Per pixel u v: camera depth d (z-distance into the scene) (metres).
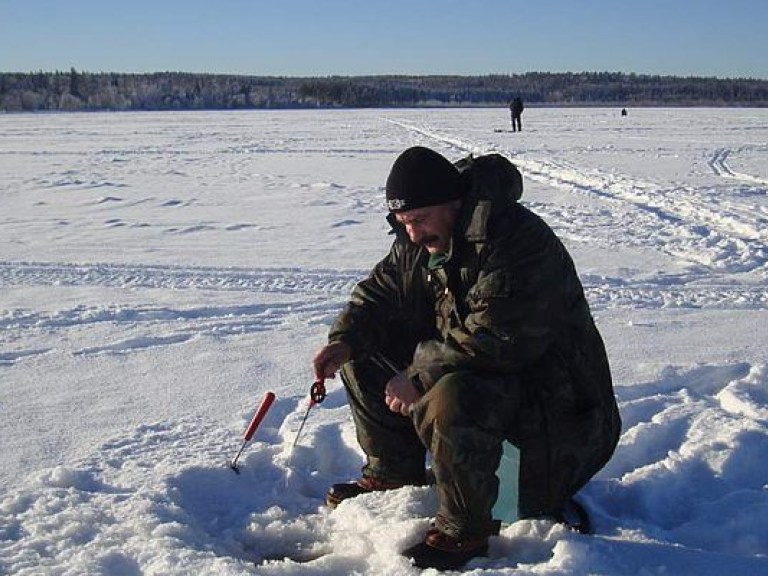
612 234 10.51
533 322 2.81
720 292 7.34
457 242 2.95
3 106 104.25
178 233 10.77
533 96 135.38
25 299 7.24
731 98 132.88
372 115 65.38
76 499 3.33
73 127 45.06
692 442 3.72
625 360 5.10
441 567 2.86
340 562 2.94
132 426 4.20
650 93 138.88
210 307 6.88
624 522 3.16
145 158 23.36
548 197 14.29
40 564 2.85
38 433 4.11
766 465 3.58
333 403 4.45
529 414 2.98
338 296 7.32
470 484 2.85
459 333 2.88
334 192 15.03
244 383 4.86
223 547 3.13
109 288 7.66
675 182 16.20
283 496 3.55
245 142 30.44
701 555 2.91
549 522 3.08
